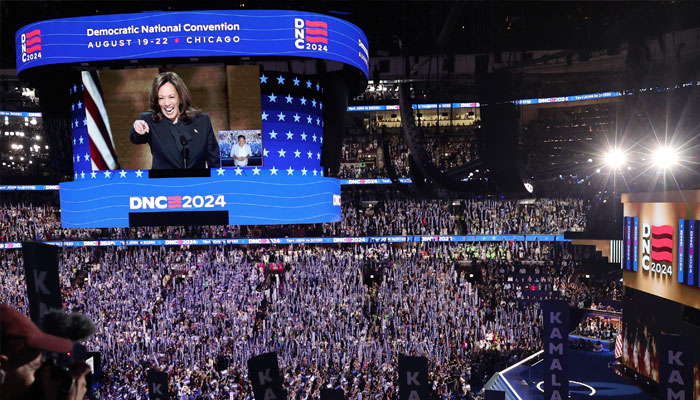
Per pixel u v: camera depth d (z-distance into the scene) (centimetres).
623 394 2395
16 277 3884
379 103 4588
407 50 3416
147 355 2852
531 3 3198
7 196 4809
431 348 2759
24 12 3600
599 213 2798
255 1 3284
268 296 3469
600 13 3131
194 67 2530
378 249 4262
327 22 2564
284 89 2747
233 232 4188
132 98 2552
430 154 4694
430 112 4822
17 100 4544
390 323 3180
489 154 2036
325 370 2502
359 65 2748
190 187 2669
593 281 3897
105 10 3375
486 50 3222
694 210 1753
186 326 3111
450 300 3400
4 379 199
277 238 4122
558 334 1478
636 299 2309
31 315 455
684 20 2391
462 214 4359
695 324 1850
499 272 3831
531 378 2639
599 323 3462
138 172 2653
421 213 4438
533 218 4191
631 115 2423
